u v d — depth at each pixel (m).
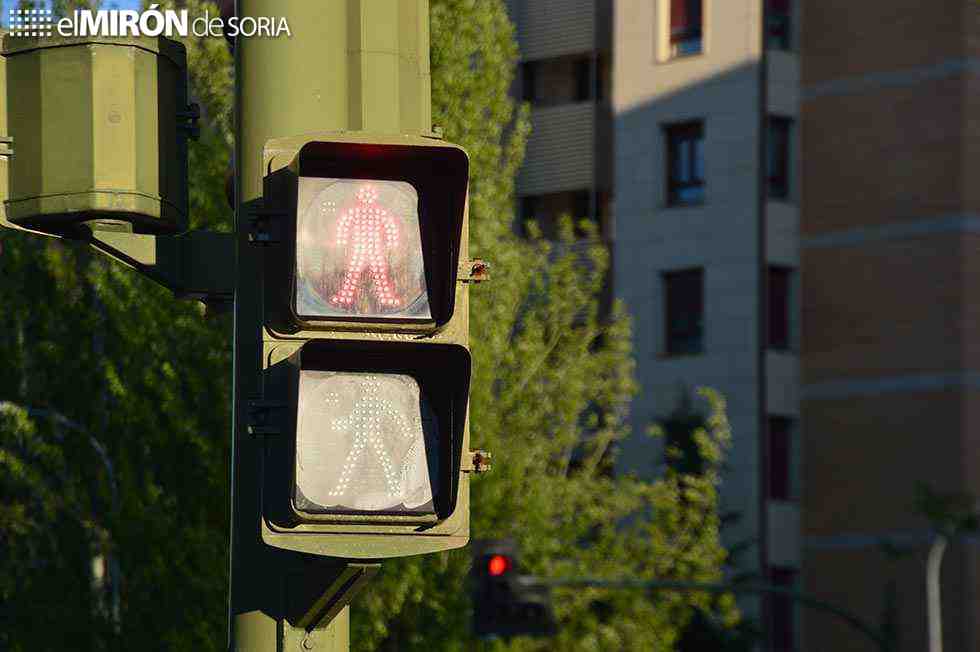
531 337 34.09
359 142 4.90
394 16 5.27
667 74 54.28
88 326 31.84
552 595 32.47
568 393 34.84
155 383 30.17
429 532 4.81
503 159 33.88
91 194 5.18
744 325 52.56
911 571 51.12
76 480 31.75
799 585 52.84
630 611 34.31
